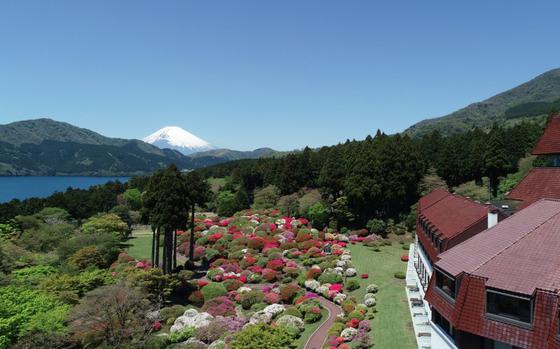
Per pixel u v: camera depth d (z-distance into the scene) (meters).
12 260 56.81
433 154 102.56
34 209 96.12
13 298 37.00
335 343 34.78
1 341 32.06
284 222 81.06
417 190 81.12
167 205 56.09
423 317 35.22
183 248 73.38
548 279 20.69
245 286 54.31
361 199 76.06
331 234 72.12
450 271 24.81
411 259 51.84
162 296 49.75
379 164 77.25
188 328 41.94
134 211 102.94
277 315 43.66
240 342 32.94
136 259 69.69
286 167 102.88
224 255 67.62
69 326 36.28
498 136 85.19
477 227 33.44
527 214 28.09
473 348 22.77
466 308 22.58
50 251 67.50
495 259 23.34
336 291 48.03
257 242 68.56
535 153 38.31
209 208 110.69
